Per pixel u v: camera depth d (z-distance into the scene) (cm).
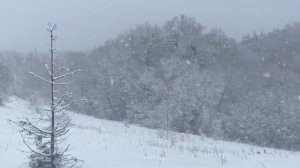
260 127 5066
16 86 5678
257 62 7450
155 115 4675
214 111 5312
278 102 5541
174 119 4672
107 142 1586
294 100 5841
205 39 6209
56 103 910
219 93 5466
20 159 1025
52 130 901
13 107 4044
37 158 916
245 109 5425
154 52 5962
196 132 4812
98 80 5603
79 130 1931
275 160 1252
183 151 1535
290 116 5219
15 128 1664
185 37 5978
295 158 1327
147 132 3366
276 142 5019
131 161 1167
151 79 5319
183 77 5134
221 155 1356
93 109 5419
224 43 6569
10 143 1217
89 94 5441
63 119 962
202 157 1327
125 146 1527
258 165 1145
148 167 1109
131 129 3541
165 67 5506
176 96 4903
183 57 5866
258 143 4969
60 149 990
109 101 5509
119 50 6341
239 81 6034
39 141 924
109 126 3478
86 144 1423
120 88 5512
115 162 1133
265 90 6062
